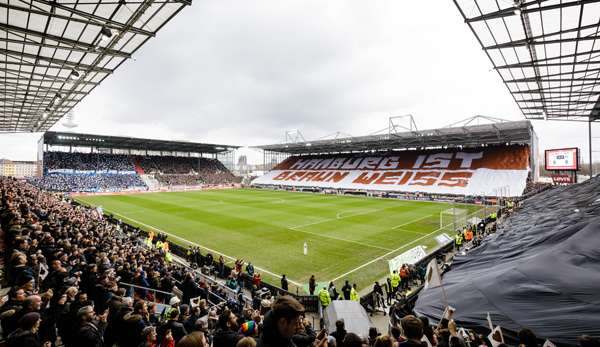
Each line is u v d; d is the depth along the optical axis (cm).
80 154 6394
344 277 1441
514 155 4844
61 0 991
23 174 10919
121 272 880
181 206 3653
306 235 2188
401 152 6278
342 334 471
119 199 4403
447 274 996
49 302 540
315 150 7106
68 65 1501
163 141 6300
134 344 429
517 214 2197
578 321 521
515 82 1848
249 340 241
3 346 339
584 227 854
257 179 7288
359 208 3516
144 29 1172
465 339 534
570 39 1227
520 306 609
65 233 1059
